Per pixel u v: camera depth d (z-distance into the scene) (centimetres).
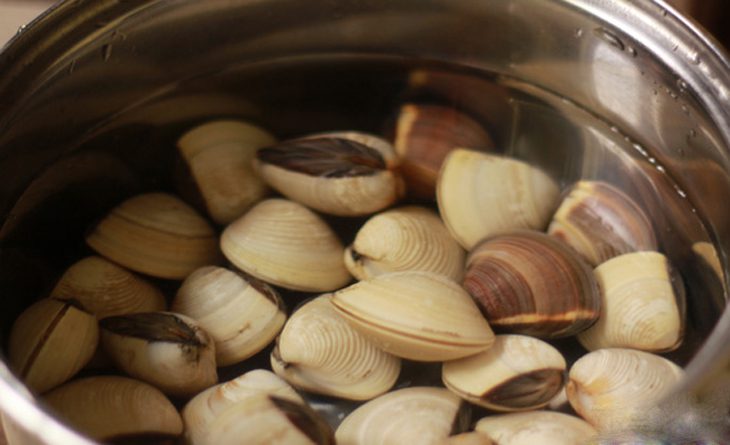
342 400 47
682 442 42
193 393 46
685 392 41
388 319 46
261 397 45
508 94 57
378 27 57
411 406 46
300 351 46
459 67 58
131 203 51
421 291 47
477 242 51
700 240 52
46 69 50
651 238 51
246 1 54
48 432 37
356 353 47
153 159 53
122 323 47
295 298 49
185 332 47
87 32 51
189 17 54
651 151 55
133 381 46
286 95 57
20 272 49
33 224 50
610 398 46
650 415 43
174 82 56
